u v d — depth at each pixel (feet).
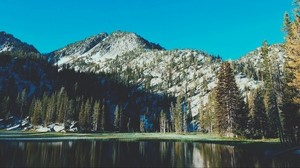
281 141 160.66
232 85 222.69
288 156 99.19
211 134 328.90
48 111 467.93
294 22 95.96
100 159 92.48
